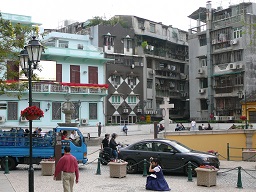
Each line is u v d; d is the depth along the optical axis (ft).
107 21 196.44
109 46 183.52
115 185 47.11
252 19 173.17
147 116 188.75
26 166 69.26
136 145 58.23
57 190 43.62
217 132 84.53
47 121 146.30
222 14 185.57
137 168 57.47
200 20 201.05
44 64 147.13
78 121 152.05
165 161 55.21
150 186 43.39
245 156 77.71
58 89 147.33
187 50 224.74
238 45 172.35
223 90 177.78
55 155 56.65
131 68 187.52
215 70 182.60
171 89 210.38
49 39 167.73
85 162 63.00
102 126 149.79
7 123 139.13
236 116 167.94
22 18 144.36
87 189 44.34
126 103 183.42
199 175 46.55
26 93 139.33
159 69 201.36
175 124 162.30
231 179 52.29
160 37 207.31
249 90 167.73
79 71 158.20
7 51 60.90
